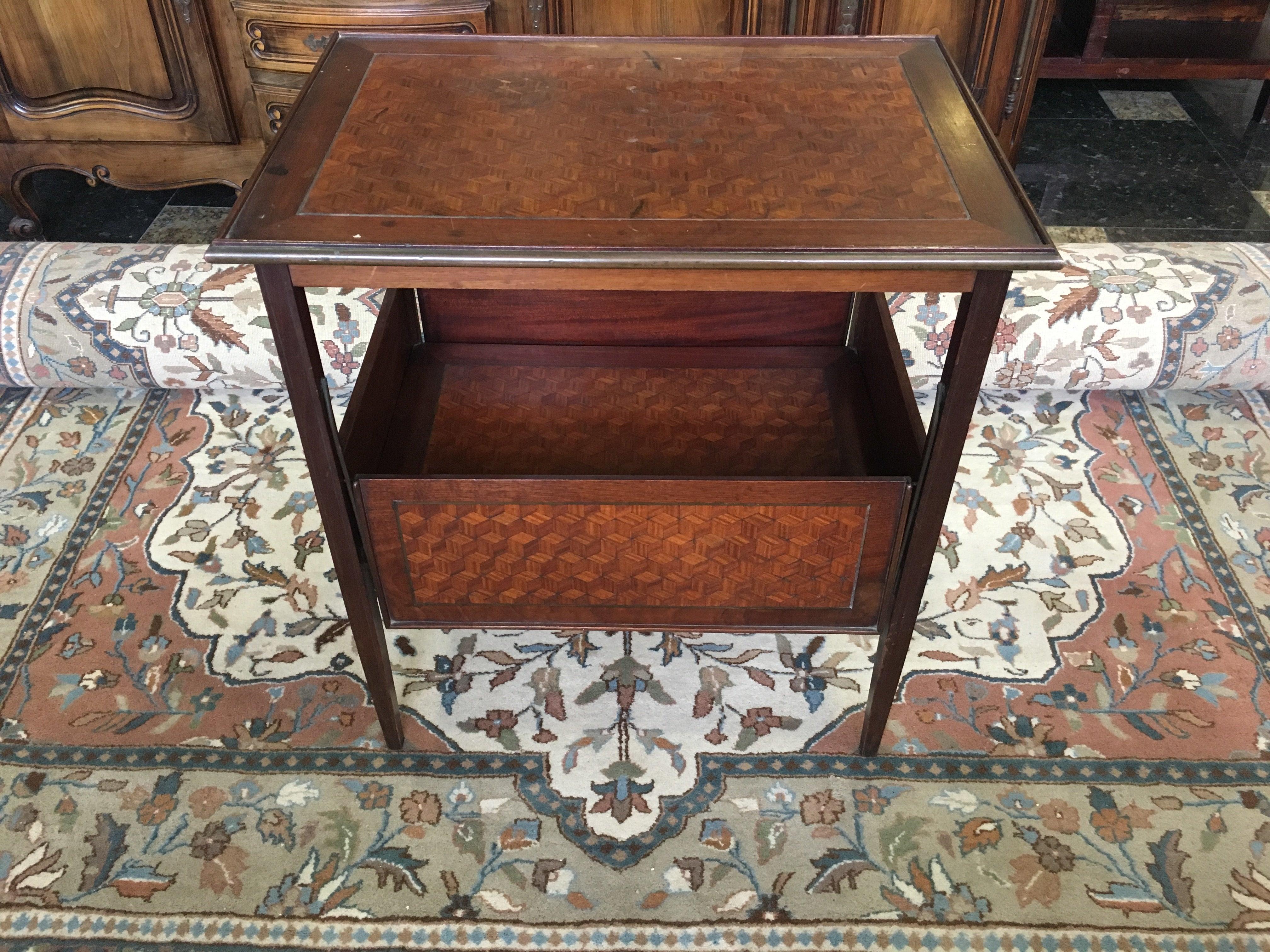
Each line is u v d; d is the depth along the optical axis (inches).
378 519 53.9
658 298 71.3
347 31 61.9
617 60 60.3
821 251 44.1
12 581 76.1
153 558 78.1
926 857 60.2
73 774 64.1
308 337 47.7
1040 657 71.2
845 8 98.7
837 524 53.6
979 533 80.1
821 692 69.4
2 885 58.6
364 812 62.5
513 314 72.4
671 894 58.6
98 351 88.7
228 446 87.8
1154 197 123.3
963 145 51.9
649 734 66.7
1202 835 60.9
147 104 103.9
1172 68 131.1
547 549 55.6
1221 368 88.7
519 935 56.8
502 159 50.8
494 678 70.3
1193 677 69.7
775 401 69.5
